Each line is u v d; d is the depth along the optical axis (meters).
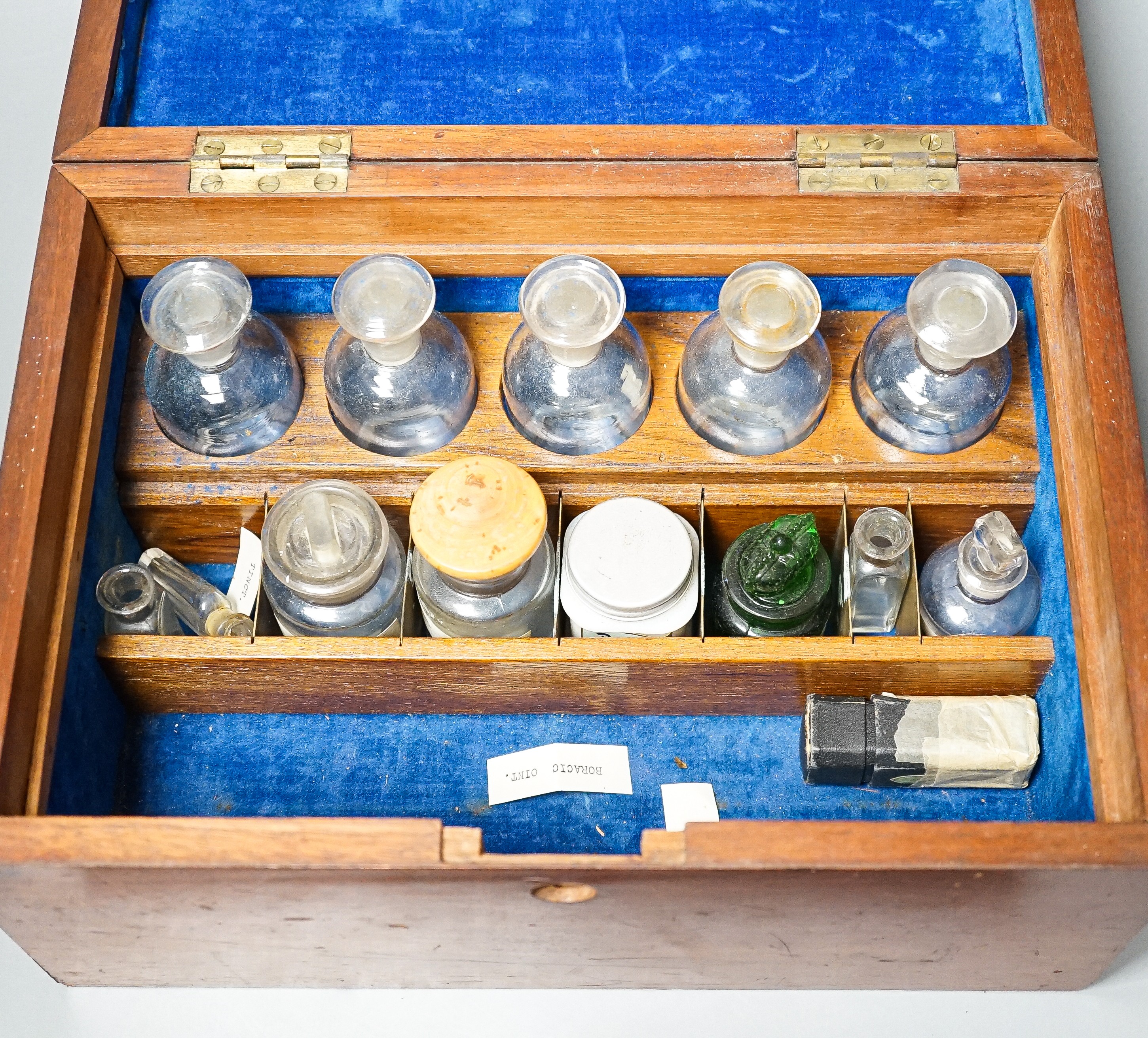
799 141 1.18
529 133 1.19
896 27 1.26
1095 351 1.10
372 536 1.09
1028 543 1.22
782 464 1.19
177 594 1.21
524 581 1.12
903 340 1.17
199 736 1.23
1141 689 0.99
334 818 0.95
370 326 1.08
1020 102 1.24
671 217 1.19
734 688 1.17
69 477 1.11
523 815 1.20
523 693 1.19
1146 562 1.03
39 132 1.55
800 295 1.09
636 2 1.27
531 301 1.09
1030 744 1.15
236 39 1.26
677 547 1.13
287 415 1.21
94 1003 1.23
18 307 1.47
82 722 1.12
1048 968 1.16
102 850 0.94
